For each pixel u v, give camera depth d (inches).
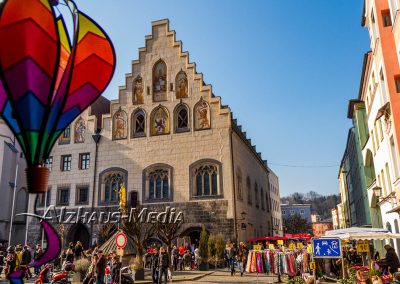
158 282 805.9
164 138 1547.7
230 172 1440.7
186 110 1550.2
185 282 872.9
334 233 817.5
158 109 1585.9
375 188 1072.8
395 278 581.9
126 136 1599.4
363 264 965.2
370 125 1386.6
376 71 1098.1
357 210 2188.7
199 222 1416.1
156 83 1616.6
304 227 4131.4
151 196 1505.9
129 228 1024.2
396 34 892.0
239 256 1053.2
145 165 1541.6
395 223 1071.6
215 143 1483.8
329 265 891.4
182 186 1475.1
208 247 1242.0
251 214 1742.1
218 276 1027.9
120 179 1562.5
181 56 1604.3
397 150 890.1
